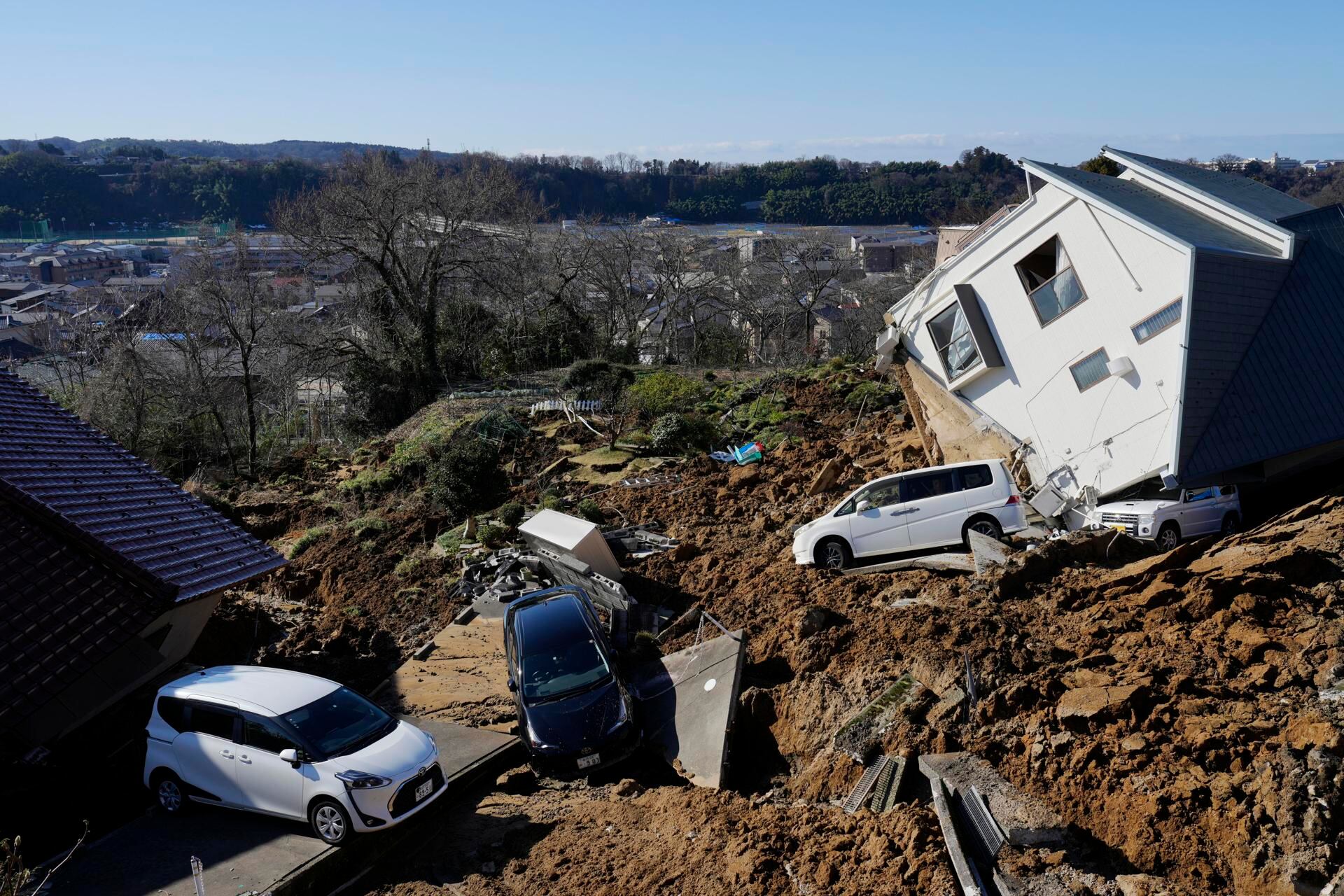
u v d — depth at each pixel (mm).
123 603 13000
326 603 21828
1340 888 6535
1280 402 15914
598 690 13570
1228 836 7410
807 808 9828
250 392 40719
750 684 13492
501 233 52281
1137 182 20906
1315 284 16688
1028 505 17781
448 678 16047
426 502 26234
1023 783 9023
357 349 47188
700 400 33812
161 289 60094
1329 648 9492
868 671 11859
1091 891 7402
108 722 13469
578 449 29500
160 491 16812
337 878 10188
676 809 10531
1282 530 13641
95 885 9578
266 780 10695
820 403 31984
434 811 11711
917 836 8164
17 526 13305
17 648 12141
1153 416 16641
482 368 51062
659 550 19969
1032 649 11352
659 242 64438
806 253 66688
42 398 17453
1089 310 17969
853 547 16625
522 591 19047
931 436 22094
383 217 44969
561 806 11828
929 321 21594
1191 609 11195
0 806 11375
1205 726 8531
